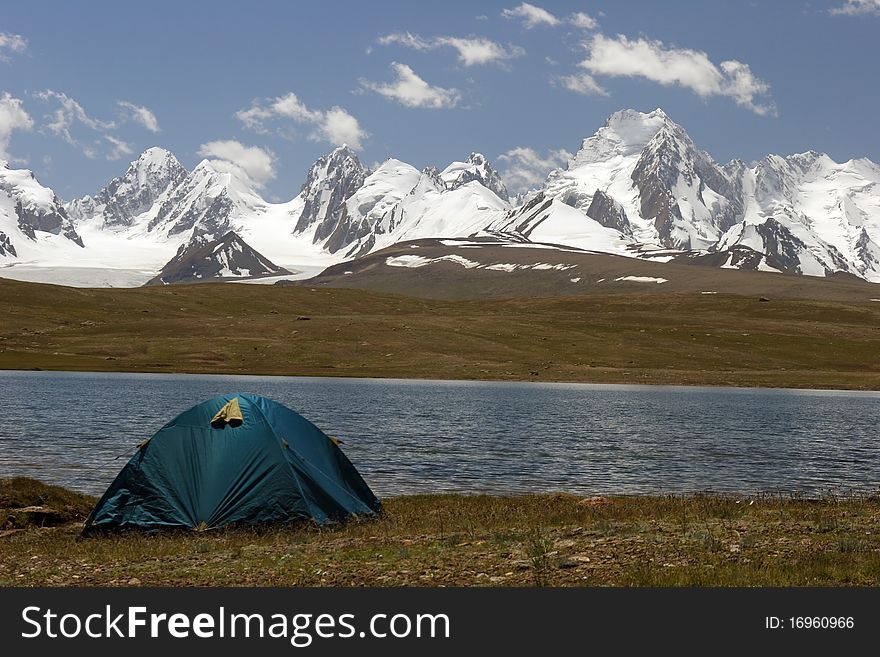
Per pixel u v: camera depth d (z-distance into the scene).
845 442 68.81
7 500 32.22
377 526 29.12
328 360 160.38
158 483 29.34
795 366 179.25
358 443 62.25
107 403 88.44
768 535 24.94
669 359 178.38
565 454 58.44
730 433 74.06
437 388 125.25
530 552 22.89
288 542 26.41
